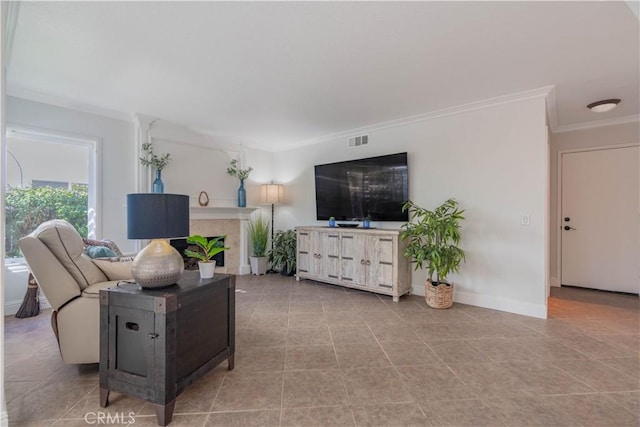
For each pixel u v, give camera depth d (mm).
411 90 3070
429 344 2449
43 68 2621
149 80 2859
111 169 3803
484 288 3404
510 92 3107
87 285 2053
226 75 2744
